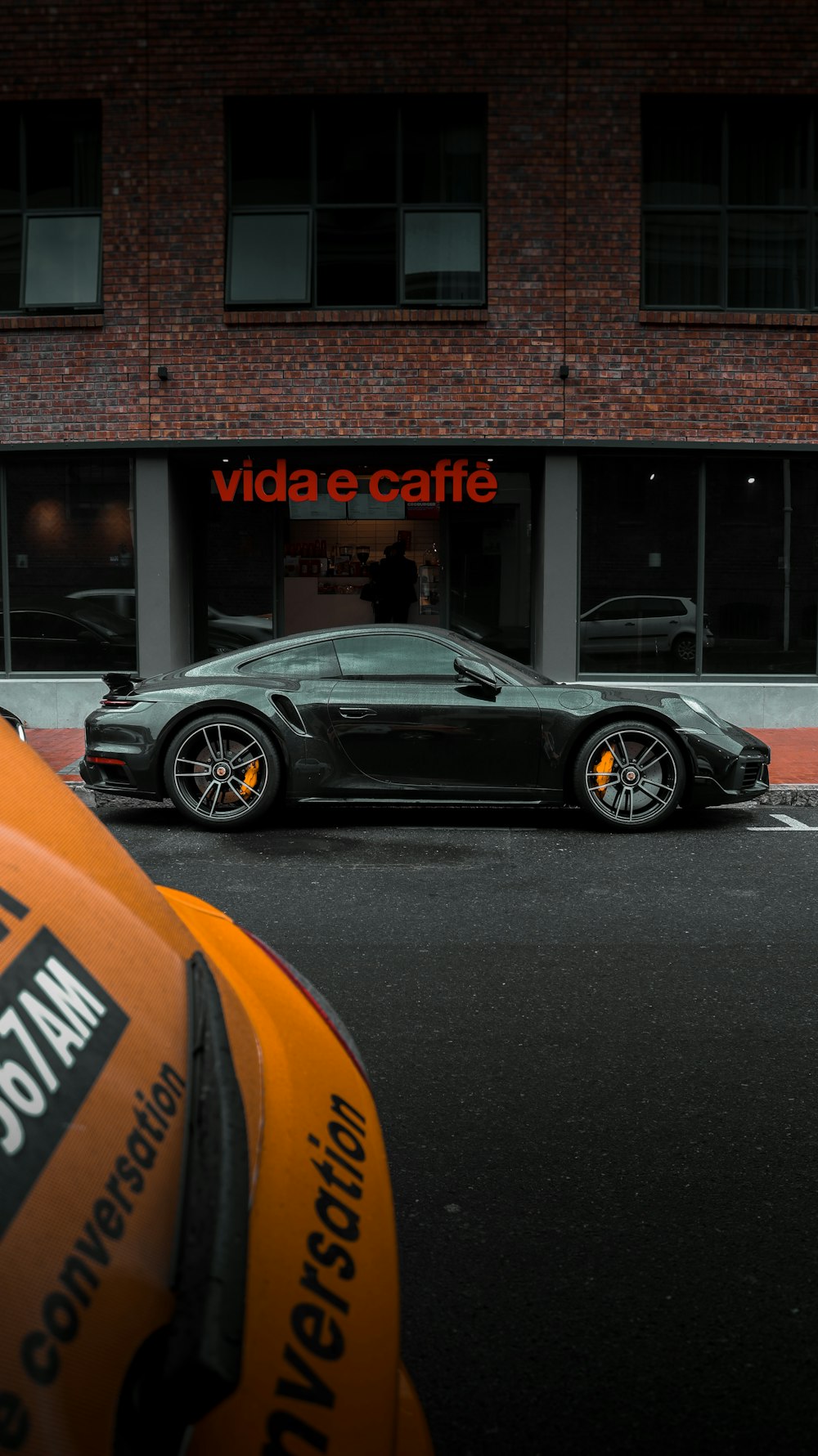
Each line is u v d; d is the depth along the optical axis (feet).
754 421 40.01
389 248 40.29
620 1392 6.79
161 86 39.73
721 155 39.96
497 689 24.59
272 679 24.91
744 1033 12.75
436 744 24.52
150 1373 2.93
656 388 39.86
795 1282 7.98
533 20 39.19
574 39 39.27
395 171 40.16
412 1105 10.84
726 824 25.95
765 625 40.83
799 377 40.01
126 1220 3.19
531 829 25.20
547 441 39.86
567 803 25.12
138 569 40.68
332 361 40.04
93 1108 3.39
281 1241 3.83
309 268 40.22
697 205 40.06
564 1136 10.24
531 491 42.22
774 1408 6.67
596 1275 8.05
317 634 25.49
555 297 39.75
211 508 43.01
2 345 40.57
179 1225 3.38
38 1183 3.01
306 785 24.54
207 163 39.88
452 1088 11.25
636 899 18.85
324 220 40.32
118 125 39.86
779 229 40.19
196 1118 3.82
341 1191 4.32
